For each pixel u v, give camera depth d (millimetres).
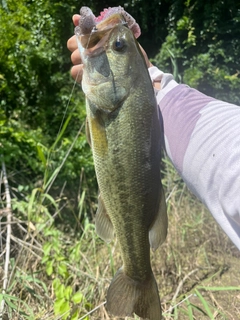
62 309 556
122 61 322
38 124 1294
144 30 1515
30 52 1271
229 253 882
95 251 815
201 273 824
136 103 320
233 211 257
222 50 1348
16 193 930
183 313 706
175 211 909
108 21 335
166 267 817
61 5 1309
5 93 1281
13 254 764
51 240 800
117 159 328
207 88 1333
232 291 782
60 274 686
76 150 1077
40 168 987
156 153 328
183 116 323
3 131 997
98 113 328
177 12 1428
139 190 331
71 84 1337
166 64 1361
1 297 539
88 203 990
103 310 647
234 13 1371
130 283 371
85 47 333
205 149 286
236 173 258
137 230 343
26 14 1289
